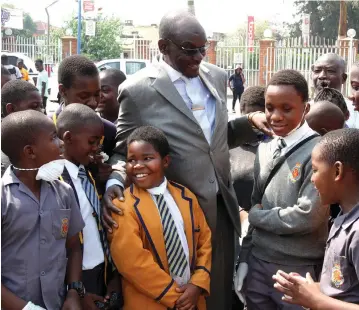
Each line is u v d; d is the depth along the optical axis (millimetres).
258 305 2896
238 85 17359
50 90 17750
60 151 2436
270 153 2965
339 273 2229
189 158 2957
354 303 2193
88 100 3191
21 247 2318
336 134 2293
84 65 3164
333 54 4758
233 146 3412
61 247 2434
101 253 2752
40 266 2346
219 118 3088
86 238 2715
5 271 2312
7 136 2361
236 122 3305
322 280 2338
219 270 3145
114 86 4113
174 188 2902
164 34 2961
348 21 31125
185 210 2846
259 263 2893
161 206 2783
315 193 2646
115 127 3301
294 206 2699
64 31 28312
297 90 2783
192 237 2838
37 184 2428
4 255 2311
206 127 3049
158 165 2777
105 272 2779
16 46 23703
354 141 2240
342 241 2225
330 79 4668
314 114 3273
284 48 20812
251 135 3311
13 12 19969
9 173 2398
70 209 2498
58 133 2729
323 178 2289
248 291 2949
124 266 2676
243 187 3658
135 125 3021
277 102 2791
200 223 2941
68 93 3188
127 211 2721
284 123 2811
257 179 3016
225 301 3230
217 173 3064
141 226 2730
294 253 2754
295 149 2812
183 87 3047
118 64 16812
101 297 2689
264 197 2908
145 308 2725
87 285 2709
